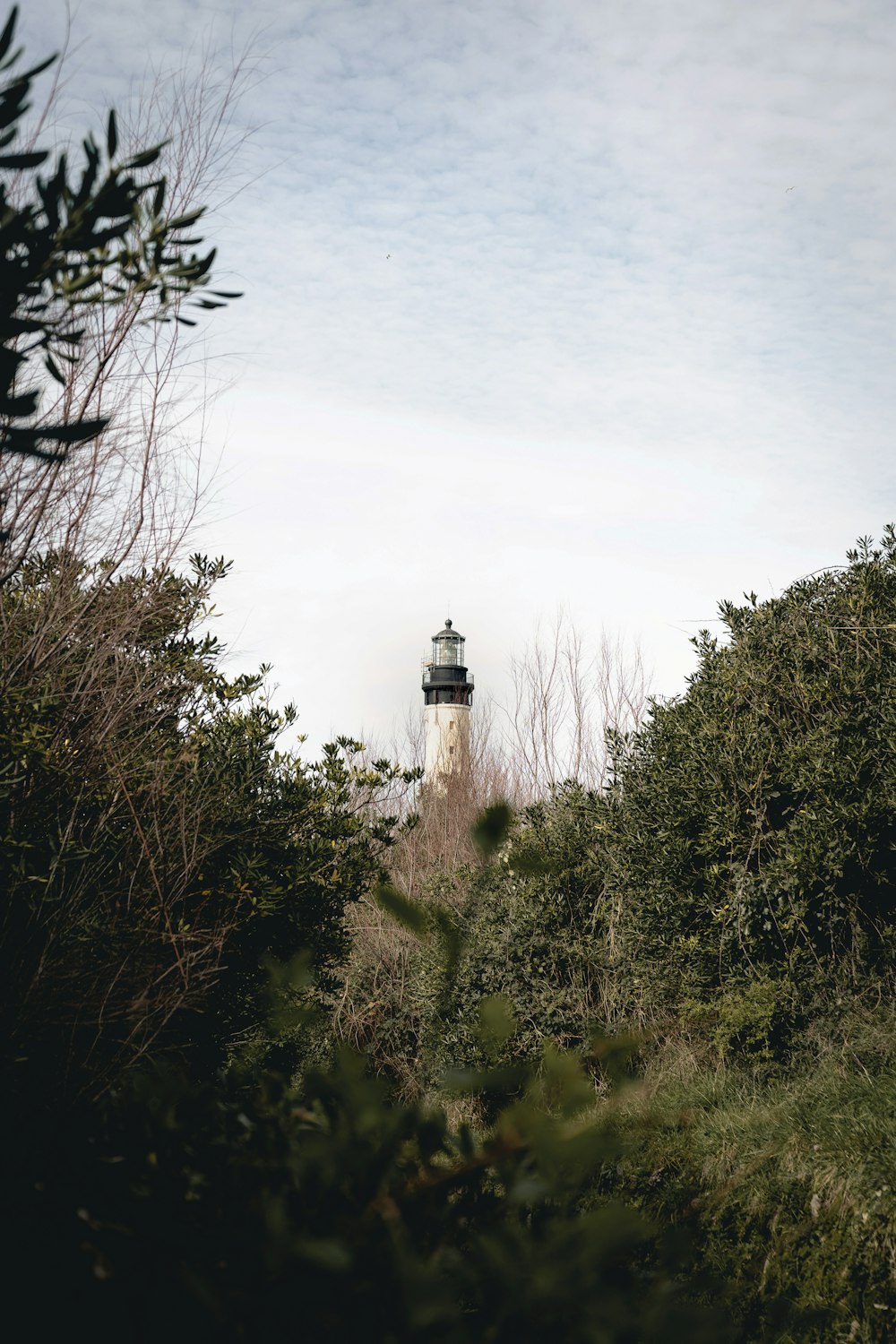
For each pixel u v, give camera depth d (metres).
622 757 9.05
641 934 8.10
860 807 6.83
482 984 8.51
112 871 4.73
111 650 4.74
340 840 6.81
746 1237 4.84
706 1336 1.28
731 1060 7.03
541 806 10.12
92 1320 1.42
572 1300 1.23
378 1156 1.40
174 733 5.77
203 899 5.35
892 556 8.09
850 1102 5.64
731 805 7.39
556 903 8.83
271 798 6.51
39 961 3.72
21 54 1.57
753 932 7.30
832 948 7.09
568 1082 1.44
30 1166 1.75
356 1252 1.31
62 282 1.75
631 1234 1.31
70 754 4.57
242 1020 5.39
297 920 6.21
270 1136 1.61
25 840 4.18
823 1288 4.38
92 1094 3.62
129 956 4.10
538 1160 1.40
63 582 4.45
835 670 7.53
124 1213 1.51
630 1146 1.43
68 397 3.40
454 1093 1.51
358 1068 1.59
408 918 1.64
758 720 7.69
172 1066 2.08
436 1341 1.23
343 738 7.22
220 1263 1.37
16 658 4.38
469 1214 1.49
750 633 8.19
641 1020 7.97
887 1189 4.64
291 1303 1.29
